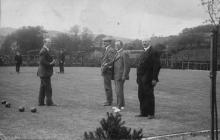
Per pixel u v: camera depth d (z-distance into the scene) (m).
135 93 17.14
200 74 35.28
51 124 9.12
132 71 39.31
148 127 9.09
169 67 49.56
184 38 42.81
